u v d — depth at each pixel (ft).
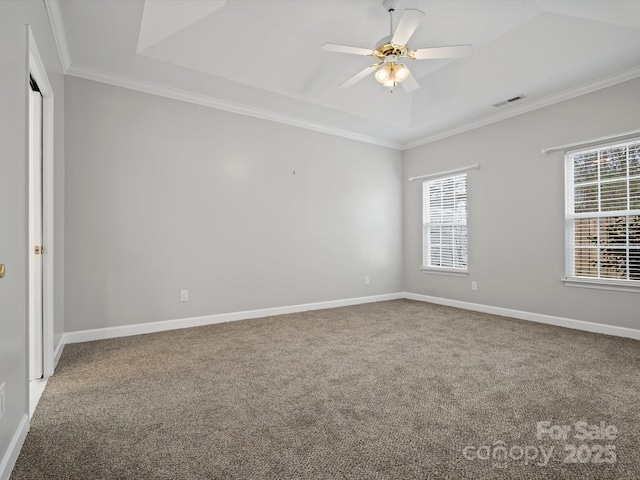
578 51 9.93
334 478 4.27
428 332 11.36
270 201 14.20
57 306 8.82
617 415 5.85
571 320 11.89
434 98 13.97
